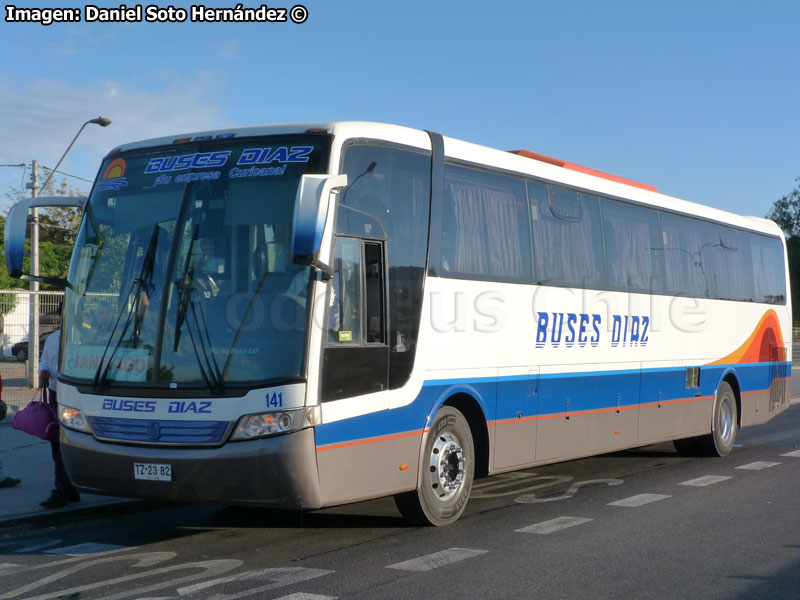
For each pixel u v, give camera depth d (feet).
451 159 29.53
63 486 31.01
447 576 22.35
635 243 40.83
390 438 25.96
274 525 29.19
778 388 54.90
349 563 23.76
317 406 23.30
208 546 26.20
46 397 31.53
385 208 26.37
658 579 22.11
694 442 47.11
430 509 28.14
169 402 23.72
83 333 25.73
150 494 24.00
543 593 20.84
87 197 27.40
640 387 40.45
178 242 24.79
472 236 30.17
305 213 21.44
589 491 36.04
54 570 23.45
